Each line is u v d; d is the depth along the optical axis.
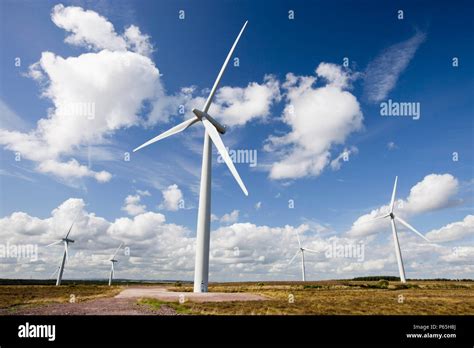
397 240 89.94
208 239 46.44
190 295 41.34
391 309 29.97
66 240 93.81
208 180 48.16
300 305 31.45
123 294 47.19
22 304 32.69
